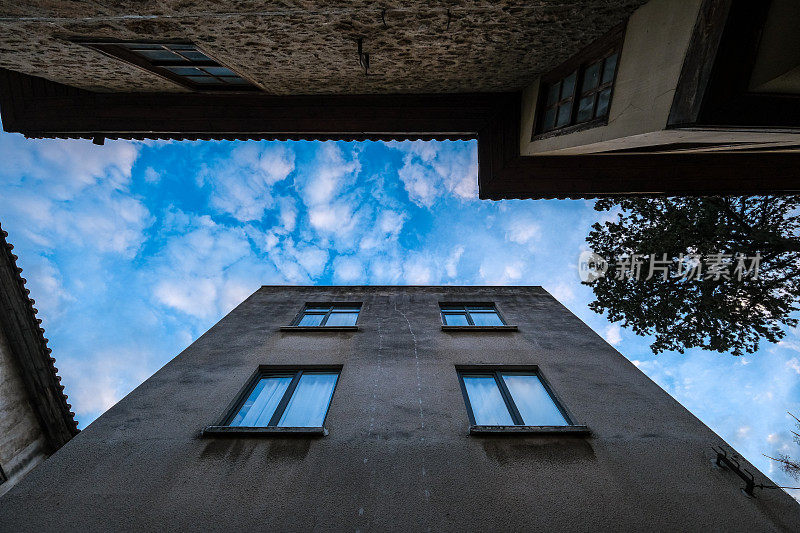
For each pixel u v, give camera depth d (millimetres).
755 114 2371
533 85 5242
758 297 9008
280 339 7281
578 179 5871
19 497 3998
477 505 3934
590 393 5648
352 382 5949
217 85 5371
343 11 3295
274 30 3568
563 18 3529
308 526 3748
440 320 8125
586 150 4613
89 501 3973
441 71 4848
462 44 4059
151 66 4582
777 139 3145
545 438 4762
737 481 4125
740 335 9266
